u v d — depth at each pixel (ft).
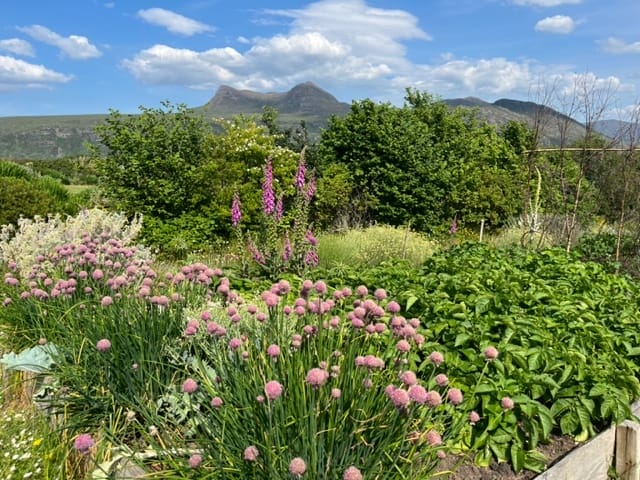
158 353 10.10
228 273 18.63
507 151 54.08
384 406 7.42
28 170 48.55
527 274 16.20
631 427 9.53
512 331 11.36
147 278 11.30
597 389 9.97
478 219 44.98
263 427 7.09
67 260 14.46
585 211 32.99
